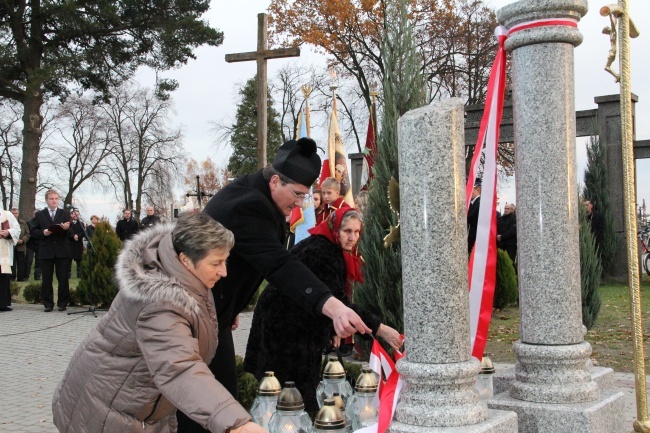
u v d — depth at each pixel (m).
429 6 27.86
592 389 3.60
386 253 6.59
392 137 6.68
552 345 3.63
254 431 2.22
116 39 23.09
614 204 16.00
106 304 13.11
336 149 10.68
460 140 3.01
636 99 16.31
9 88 23.59
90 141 41.28
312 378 4.25
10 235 12.77
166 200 42.81
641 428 3.95
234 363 3.66
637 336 3.99
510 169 26.25
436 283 2.95
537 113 3.67
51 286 12.65
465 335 2.99
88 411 2.54
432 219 2.95
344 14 26.20
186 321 2.48
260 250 3.37
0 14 23.19
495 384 4.14
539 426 3.50
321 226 4.18
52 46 22.27
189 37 22.58
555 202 3.63
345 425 2.98
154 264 2.57
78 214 13.67
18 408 6.06
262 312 4.28
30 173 23.42
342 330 3.18
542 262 3.64
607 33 4.16
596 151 16.03
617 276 16.05
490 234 3.67
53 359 8.35
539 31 3.66
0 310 12.74
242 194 3.50
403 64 6.74
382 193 6.68
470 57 29.64
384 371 3.55
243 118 41.00
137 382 2.51
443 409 2.90
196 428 3.42
